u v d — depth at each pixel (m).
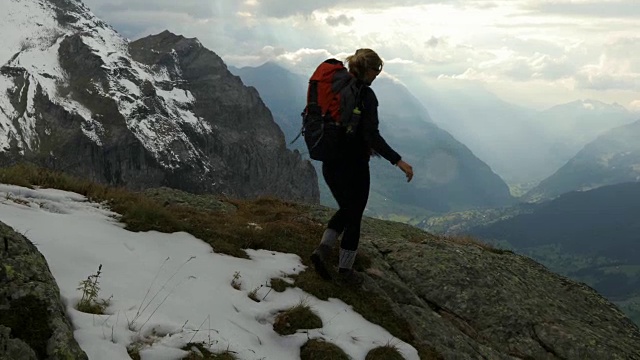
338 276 3.82
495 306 4.44
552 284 5.68
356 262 4.35
